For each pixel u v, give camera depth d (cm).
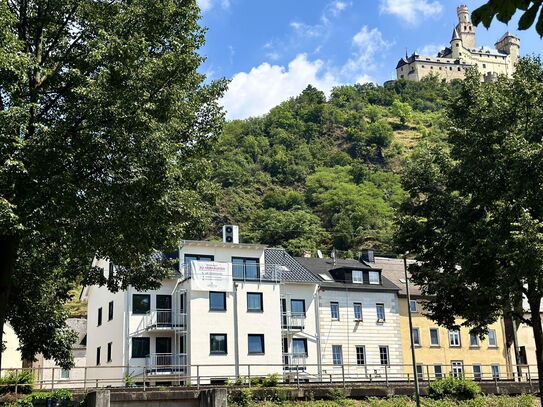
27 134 1958
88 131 1838
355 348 5147
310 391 3544
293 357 4866
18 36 2097
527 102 2678
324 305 5150
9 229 1750
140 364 4538
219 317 4625
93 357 5134
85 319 6247
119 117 1836
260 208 12269
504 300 2570
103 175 1941
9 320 2705
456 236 2744
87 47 1962
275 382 3709
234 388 3388
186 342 4541
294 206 12250
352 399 3609
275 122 16800
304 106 18275
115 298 4834
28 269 2442
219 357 4550
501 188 2633
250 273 4884
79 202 1886
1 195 1766
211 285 4631
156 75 1948
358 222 11438
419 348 5384
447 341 5491
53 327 2819
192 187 2297
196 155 2255
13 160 1736
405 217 3086
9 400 3036
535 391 4041
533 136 2650
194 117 2239
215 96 2305
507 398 3847
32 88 2011
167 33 2111
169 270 2536
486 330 2997
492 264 2603
